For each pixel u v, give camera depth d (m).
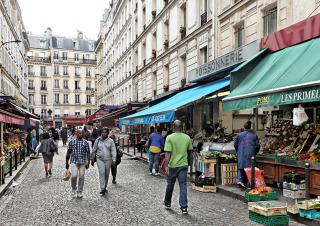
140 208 8.13
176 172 7.80
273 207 6.62
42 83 83.25
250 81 10.30
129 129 36.12
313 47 9.04
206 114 17.83
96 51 70.56
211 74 15.19
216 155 10.79
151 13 29.25
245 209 7.91
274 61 10.22
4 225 6.91
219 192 9.95
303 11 10.92
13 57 42.06
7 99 18.17
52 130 25.34
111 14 52.12
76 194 9.77
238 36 15.38
